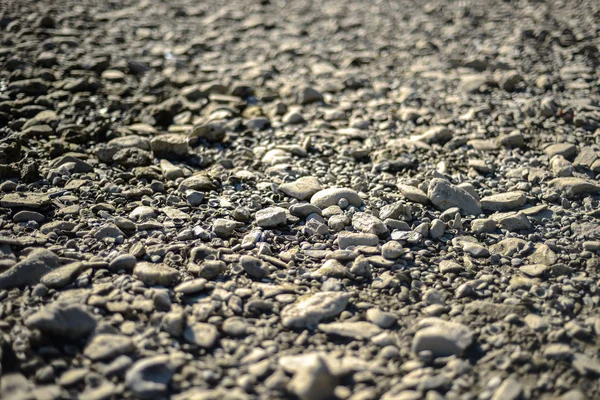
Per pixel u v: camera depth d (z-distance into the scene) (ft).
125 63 4.43
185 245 2.79
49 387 2.29
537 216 3.00
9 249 2.72
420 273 2.70
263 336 2.46
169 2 6.52
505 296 2.60
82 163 3.28
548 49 4.71
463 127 3.74
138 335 2.44
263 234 2.86
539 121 3.70
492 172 3.34
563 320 2.51
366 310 2.55
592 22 5.18
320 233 2.89
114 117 3.78
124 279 2.62
